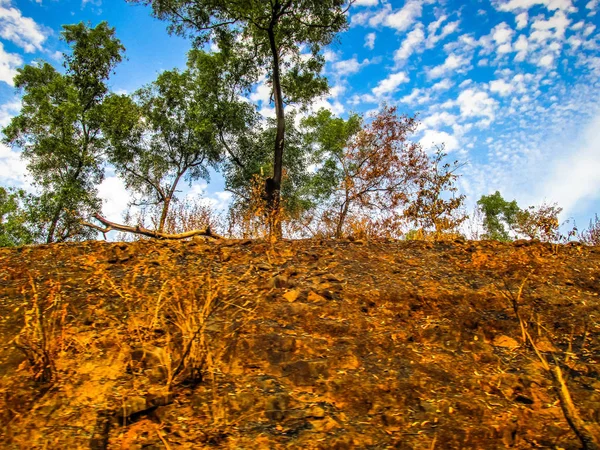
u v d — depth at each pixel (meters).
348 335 2.93
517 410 2.17
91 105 21.31
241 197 19.39
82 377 2.25
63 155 17.89
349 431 1.96
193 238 5.18
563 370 2.60
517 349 2.92
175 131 21.14
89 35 20.98
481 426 2.01
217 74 19.53
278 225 5.89
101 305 3.15
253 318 3.05
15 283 3.54
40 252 4.40
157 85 21.08
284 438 1.88
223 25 15.74
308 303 3.38
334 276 4.01
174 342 2.62
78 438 1.82
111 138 19.58
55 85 18.64
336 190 18.47
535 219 5.57
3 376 2.23
